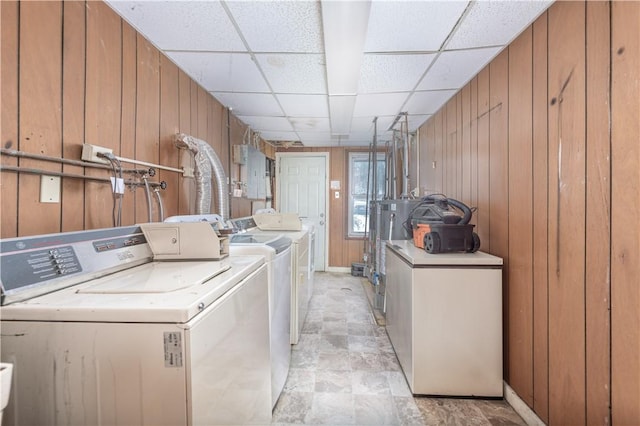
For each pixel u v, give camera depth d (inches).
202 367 29.9
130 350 27.7
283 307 73.5
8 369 20.7
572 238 50.7
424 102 110.7
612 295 43.3
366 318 118.8
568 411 51.6
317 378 77.6
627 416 41.1
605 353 44.4
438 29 63.1
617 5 42.3
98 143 52.5
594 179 46.2
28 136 40.5
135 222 62.4
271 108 116.3
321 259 201.6
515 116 67.1
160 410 27.6
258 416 50.3
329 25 58.9
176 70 79.0
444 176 113.3
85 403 27.9
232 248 62.5
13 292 29.0
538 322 59.4
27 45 40.4
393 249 91.3
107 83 54.7
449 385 69.2
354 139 175.2
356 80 86.5
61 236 36.6
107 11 54.6
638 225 39.6
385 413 64.6
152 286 34.4
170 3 54.5
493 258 69.0
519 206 65.5
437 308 68.9
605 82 44.3
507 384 69.1
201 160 77.2
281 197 203.0
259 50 71.8
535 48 60.1
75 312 27.8
